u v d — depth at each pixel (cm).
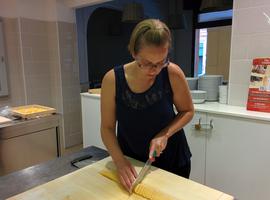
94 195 79
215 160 171
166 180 86
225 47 303
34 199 77
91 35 404
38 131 179
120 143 110
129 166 93
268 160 148
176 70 97
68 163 108
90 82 385
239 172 161
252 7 161
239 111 161
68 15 309
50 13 300
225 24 379
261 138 148
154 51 75
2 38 275
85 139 272
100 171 94
